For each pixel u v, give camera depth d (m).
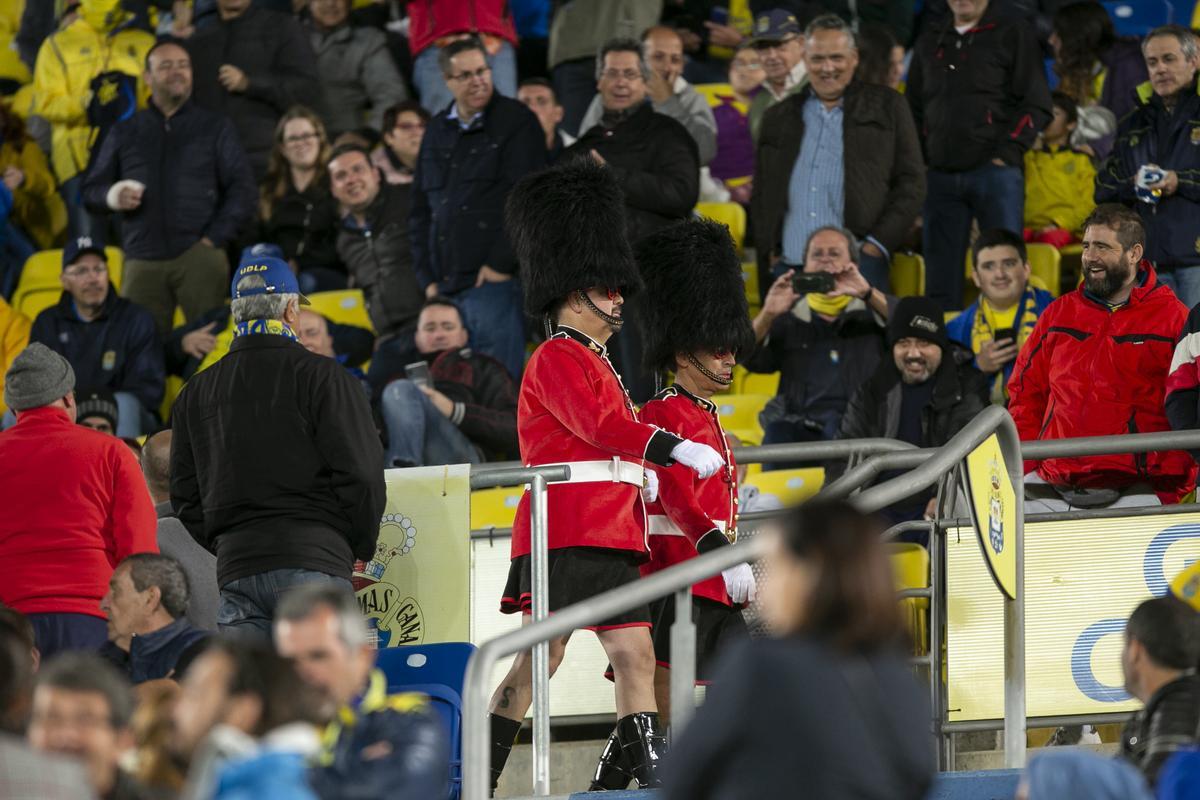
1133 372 25.27
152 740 14.48
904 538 28.80
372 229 37.62
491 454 33.81
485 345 35.28
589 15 40.06
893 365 30.98
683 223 21.97
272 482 18.83
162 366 36.81
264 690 12.25
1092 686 21.53
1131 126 32.66
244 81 40.34
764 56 39.03
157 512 23.06
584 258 20.56
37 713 13.46
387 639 21.19
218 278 38.69
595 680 23.19
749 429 34.75
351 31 41.44
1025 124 35.44
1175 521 21.73
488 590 22.98
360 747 13.44
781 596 11.24
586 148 35.00
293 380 19.02
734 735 10.78
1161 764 14.72
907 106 35.53
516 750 24.55
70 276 36.56
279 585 18.61
